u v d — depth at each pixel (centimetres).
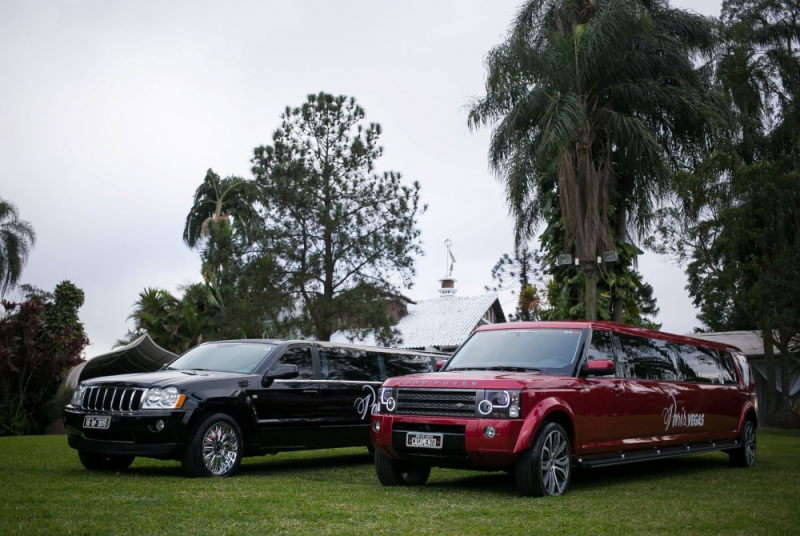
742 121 2403
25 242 4106
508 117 1908
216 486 785
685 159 2081
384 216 2417
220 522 580
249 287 2352
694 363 1048
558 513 640
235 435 902
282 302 2333
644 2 2125
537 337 873
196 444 859
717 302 2062
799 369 2680
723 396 1078
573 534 552
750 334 2997
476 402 737
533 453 728
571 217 1892
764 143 2455
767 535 560
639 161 1897
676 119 1970
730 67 2447
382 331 2350
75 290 3153
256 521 589
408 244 2398
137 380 882
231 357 1002
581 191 1902
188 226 5369
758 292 1959
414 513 633
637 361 917
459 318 3672
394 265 2375
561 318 2062
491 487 824
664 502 714
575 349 840
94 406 890
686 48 2025
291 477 901
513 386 730
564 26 2106
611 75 1961
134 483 793
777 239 2127
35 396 2464
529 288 4466
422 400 776
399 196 2430
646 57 1978
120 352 2450
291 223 2370
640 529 574
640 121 1952
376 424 804
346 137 2492
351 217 2398
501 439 715
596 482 891
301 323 2320
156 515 603
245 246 2423
